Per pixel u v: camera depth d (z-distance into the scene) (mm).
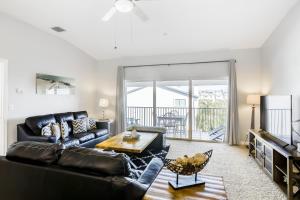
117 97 5820
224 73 5000
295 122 2633
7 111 3479
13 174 1511
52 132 3686
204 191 1515
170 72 5469
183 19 3652
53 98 4527
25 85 3832
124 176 1310
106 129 4867
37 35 4086
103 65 6129
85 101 5695
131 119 6191
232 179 2811
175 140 5273
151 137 3746
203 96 5488
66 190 1334
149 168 1773
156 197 1411
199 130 5605
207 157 1738
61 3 3223
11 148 1611
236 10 3299
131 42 4832
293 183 2293
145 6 3244
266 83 4340
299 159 2184
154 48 5133
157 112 5883
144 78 5703
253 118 4441
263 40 4375
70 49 5051
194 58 5242
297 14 2861
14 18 3605
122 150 3023
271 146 2727
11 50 3555
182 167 1597
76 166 1359
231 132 4770
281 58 3471
